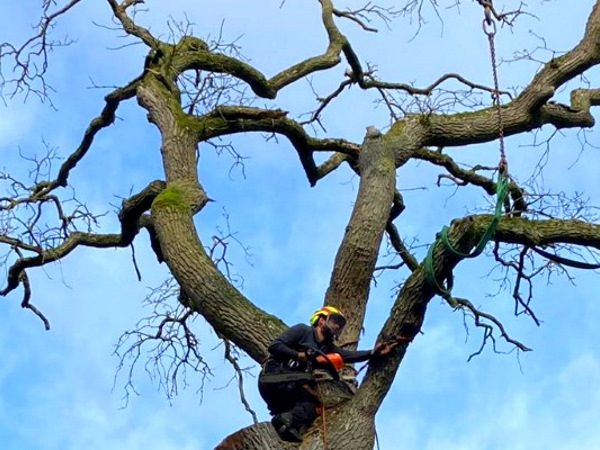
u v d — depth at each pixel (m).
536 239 9.23
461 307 11.66
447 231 8.29
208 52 12.05
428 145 11.53
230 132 11.41
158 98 11.27
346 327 9.66
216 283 9.57
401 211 12.66
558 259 9.26
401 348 8.52
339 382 8.87
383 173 10.52
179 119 11.06
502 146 8.64
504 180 8.47
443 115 11.46
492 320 11.62
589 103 12.19
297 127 12.05
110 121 12.83
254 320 9.40
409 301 8.44
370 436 8.49
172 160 10.74
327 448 8.34
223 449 8.47
